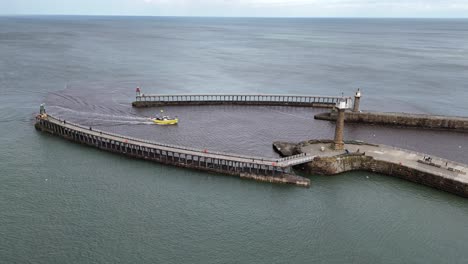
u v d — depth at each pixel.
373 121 111.69
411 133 104.62
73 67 183.38
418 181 73.94
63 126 92.94
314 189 72.12
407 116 110.19
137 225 59.91
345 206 67.06
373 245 57.50
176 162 79.44
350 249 56.56
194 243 56.53
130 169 78.00
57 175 74.50
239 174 75.50
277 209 65.69
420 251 56.31
